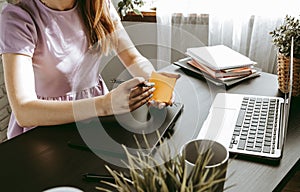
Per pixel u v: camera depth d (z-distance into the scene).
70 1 1.30
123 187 0.62
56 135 0.98
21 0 1.22
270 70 2.01
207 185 0.58
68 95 1.32
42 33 1.23
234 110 1.07
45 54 1.25
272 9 1.88
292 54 1.01
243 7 1.93
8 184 0.81
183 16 2.09
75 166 0.86
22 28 1.16
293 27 1.17
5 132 2.07
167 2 2.08
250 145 0.90
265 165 0.84
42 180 0.82
